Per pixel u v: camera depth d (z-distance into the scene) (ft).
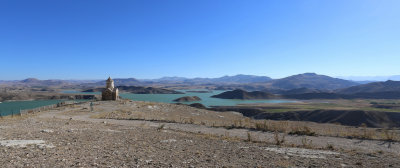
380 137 61.57
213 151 38.11
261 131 69.05
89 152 31.32
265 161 32.30
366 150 47.14
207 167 27.30
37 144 34.32
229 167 27.94
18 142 34.65
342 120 303.07
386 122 289.94
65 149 32.24
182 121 91.50
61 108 147.74
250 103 600.80
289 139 57.11
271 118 336.29
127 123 84.07
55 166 23.62
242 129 72.38
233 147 43.24
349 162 34.27
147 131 61.16
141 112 132.26
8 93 633.61
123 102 181.06
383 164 34.27
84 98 639.35
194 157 32.58
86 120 91.09
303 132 65.26
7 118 91.45
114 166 24.99
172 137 52.31
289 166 29.84
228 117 147.13
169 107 166.71
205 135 59.82
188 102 623.36
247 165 29.45
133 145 39.29
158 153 33.91
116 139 44.29
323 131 70.90
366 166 32.42
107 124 75.61
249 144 48.16
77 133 48.49
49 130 49.11
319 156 37.78
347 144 52.44
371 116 301.43
